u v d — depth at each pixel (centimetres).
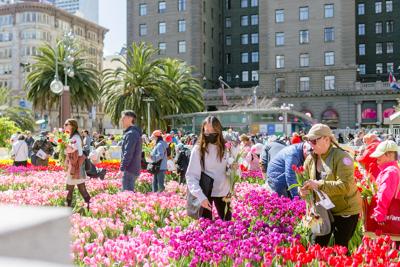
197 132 4897
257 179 1536
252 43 8769
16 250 95
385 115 6656
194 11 7706
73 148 1017
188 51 7712
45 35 10056
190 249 525
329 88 6869
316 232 536
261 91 7169
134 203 918
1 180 1516
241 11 8844
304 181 545
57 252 105
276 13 7169
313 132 532
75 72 4747
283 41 7112
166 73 5325
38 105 4844
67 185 1035
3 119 3198
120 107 4809
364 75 8181
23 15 9962
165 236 652
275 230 607
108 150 2677
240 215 785
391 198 550
